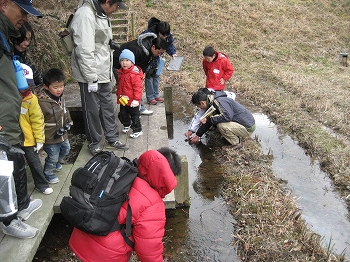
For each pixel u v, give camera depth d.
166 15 11.52
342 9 13.41
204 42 10.37
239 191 4.23
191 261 3.26
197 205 4.08
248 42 10.64
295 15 12.66
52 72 3.10
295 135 5.77
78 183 2.14
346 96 7.24
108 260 2.20
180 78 8.32
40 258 3.21
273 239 3.46
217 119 5.04
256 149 5.22
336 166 4.79
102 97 3.96
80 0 3.54
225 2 12.60
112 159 2.19
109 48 3.83
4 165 2.28
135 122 4.55
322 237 3.57
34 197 3.34
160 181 2.21
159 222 2.20
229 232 3.65
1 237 2.84
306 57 10.18
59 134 3.29
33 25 6.50
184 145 5.46
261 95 7.35
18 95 2.60
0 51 2.44
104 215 2.07
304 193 4.35
